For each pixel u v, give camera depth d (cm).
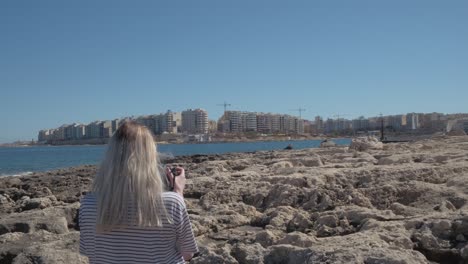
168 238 332
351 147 2692
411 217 812
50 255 693
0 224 923
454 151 1989
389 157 1700
